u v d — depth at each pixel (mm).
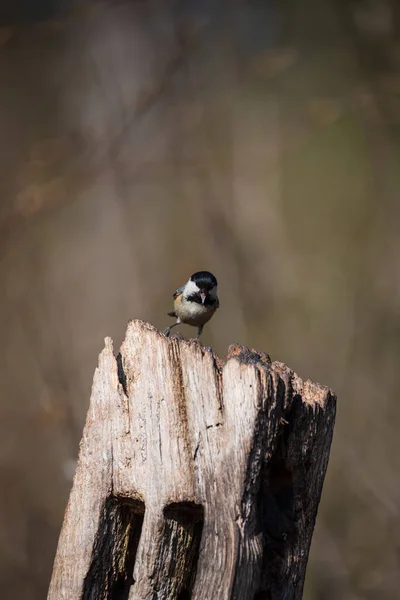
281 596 4262
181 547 4449
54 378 11484
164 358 4508
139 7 13844
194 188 13664
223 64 13602
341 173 14141
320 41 14031
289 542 4320
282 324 12875
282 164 14195
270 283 13180
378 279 13102
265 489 4305
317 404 4414
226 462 4176
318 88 13883
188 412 4367
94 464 4707
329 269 13492
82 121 15398
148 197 14703
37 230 13766
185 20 11930
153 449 4461
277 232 13766
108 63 15086
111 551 4703
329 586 10375
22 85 16000
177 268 13438
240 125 14008
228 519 4109
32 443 11344
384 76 11562
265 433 4160
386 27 12875
